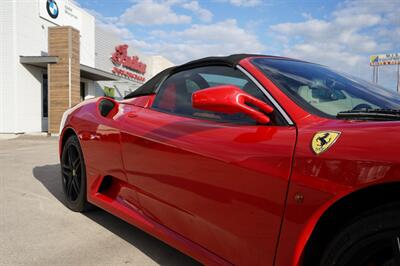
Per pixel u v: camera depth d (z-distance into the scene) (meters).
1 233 2.69
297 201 1.34
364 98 1.85
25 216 3.10
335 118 1.53
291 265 1.36
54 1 16.11
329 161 1.27
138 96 2.74
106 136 2.63
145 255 2.32
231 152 1.62
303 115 1.56
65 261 2.22
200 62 2.30
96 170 2.80
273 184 1.42
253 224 1.50
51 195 3.81
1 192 3.93
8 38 13.75
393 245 1.13
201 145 1.79
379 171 1.14
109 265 2.17
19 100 14.04
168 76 2.56
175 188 1.94
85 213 3.18
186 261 2.24
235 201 1.57
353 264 1.21
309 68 2.13
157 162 2.08
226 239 1.66
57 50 13.55
